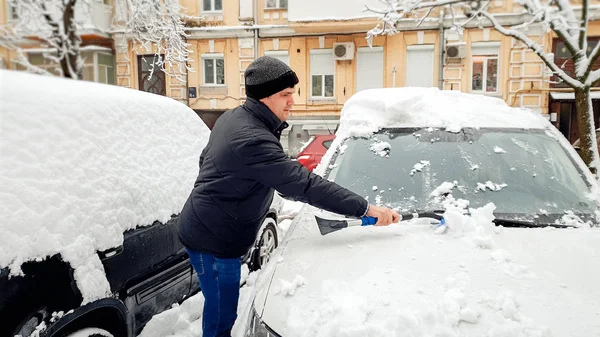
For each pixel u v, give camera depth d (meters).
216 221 1.96
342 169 2.70
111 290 2.19
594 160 4.75
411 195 2.44
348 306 1.57
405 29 14.97
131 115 2.67
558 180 2.45
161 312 2.65
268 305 1.69
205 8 16.28
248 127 1.89
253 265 3.90
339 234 2.16
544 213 2.22
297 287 1.75
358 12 14.53
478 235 1.98
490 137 2.76
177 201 2.79
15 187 1.81
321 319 1.55
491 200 2.34
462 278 1.69
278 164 1.84
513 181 2.45
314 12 14.81
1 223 1.71
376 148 2.78
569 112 14.32
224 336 2.18
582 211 2.24
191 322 2.90
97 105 2.41
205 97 16.41
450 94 3.41
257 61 1.95
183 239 2.06
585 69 4.87
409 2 6.00
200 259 2.07
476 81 14.85
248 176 1.88
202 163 2.12
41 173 1.93
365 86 15.67
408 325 1.46
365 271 1.78
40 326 1.81
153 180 2.64
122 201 2.32
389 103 3.07
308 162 8.92
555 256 1.84
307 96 16.02
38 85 2.12
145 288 2.48
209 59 16.41
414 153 2.71
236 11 15.92
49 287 1.85
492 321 1.47
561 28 5.08
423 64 15.17
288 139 16.30
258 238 3.95
